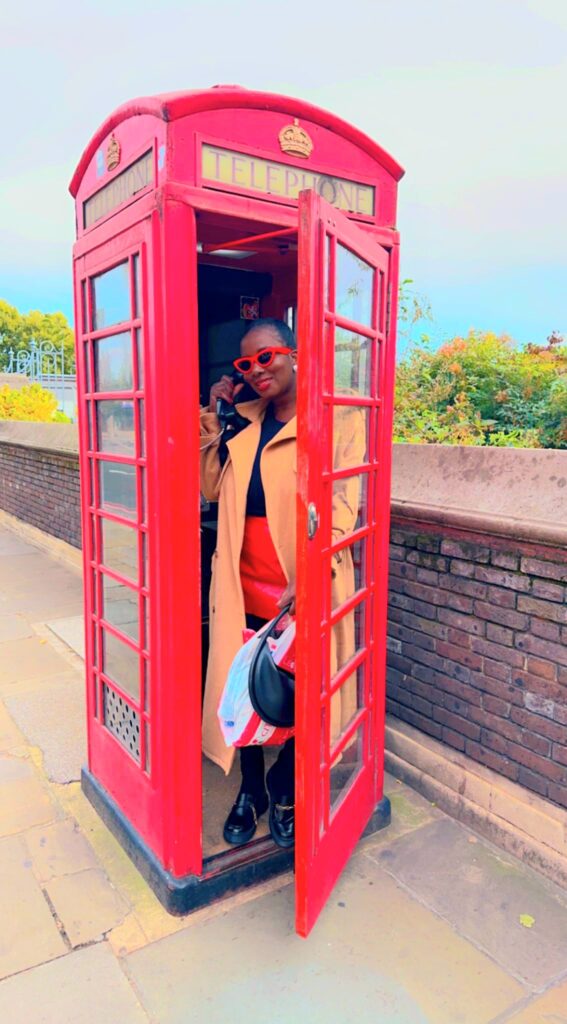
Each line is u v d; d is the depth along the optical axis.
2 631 5.00
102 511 2.46
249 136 1.96
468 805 2.68
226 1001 1.87
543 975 1.97
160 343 1.93
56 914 2.19
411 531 2.88
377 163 2.28
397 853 2.51
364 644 2.46
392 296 2.38
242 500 2.31
